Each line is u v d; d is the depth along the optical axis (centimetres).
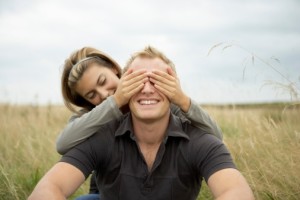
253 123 467
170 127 244
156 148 248
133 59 262
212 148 239
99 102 344
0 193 400
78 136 255
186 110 256
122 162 246
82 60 338
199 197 368
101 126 255
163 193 242
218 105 674
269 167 364
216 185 230
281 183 345
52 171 241
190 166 243
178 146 244
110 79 340
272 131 400
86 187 424
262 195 340
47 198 224
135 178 243
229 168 233
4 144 567
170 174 242
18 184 426
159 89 239
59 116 840
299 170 349
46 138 584
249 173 342
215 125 273
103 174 256
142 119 239
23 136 592
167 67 250
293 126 429
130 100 245
